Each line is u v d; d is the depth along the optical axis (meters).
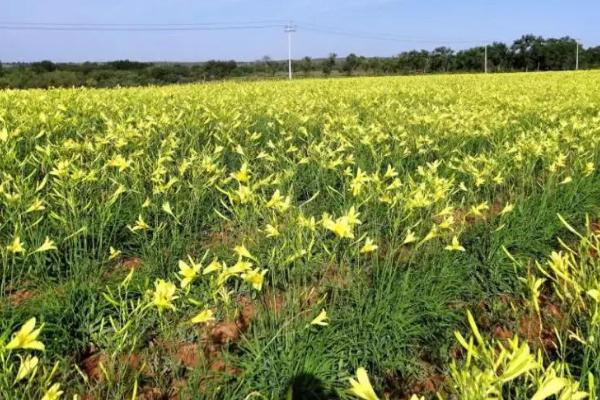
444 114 7.45
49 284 3.38
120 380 2.21
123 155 5.49
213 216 4.74
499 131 7.46
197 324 3.08
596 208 5.21
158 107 9.67
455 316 3.26
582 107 10.36
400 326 3.02
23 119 6.83
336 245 3.03
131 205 4.59
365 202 3.71
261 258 3.56
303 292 3.03
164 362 2.83
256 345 2.71
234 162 6.16
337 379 2.75
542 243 4.33
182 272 2.05
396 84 20.95
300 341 2.73
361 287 3.46
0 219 4.18
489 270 3.87
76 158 4.32
